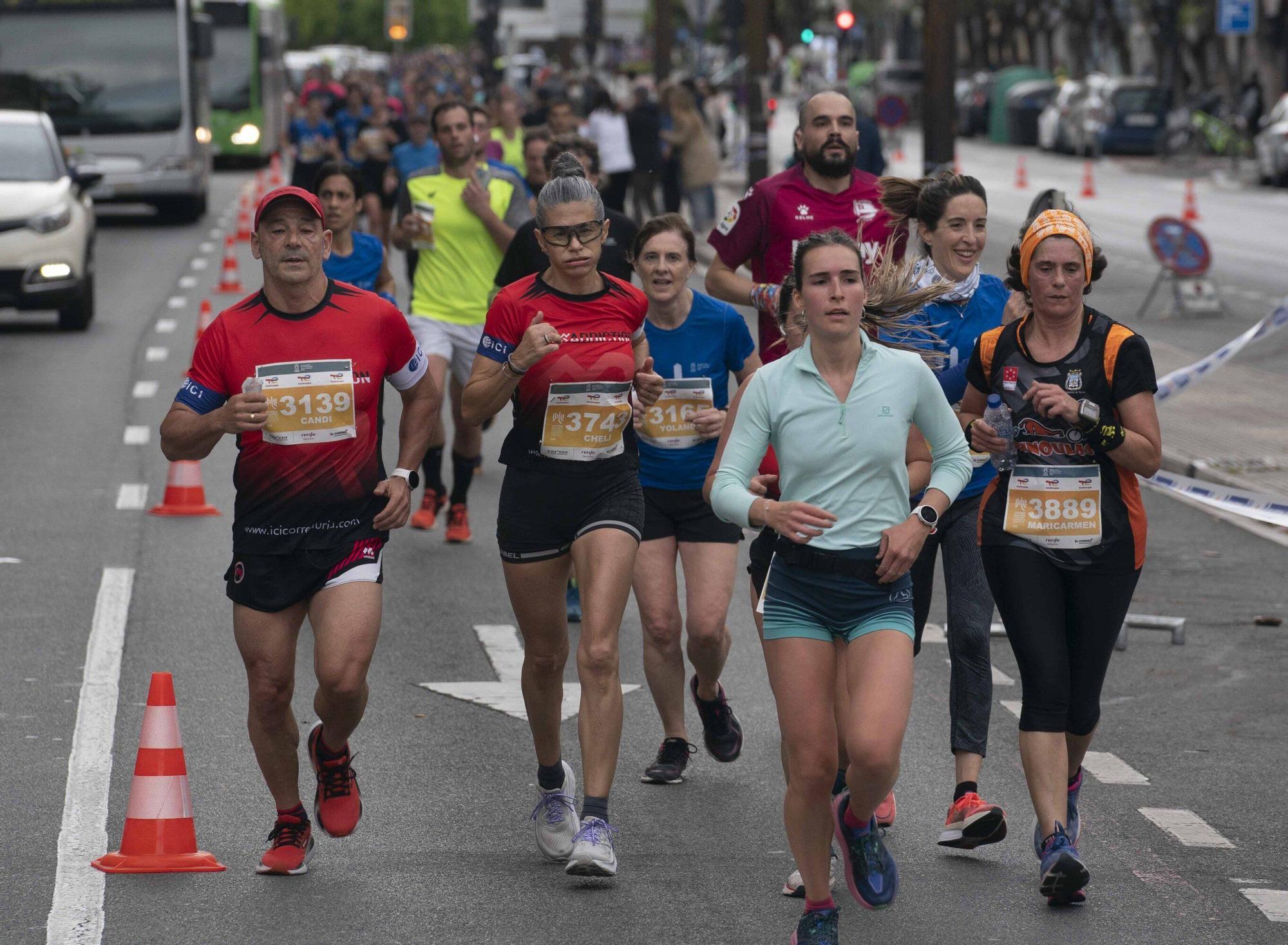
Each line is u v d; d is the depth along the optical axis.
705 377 22.03
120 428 45.62
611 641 18.62
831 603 16.81
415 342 18.77
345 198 32.28
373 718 24.17
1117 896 18.45
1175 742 23.77
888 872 17.05
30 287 61.50
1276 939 17.34
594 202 18.84
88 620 28.50
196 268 84.50
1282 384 52.06
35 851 19.03
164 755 18.91
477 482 40.31
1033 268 18.28
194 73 105.88
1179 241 67.12
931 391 17.17
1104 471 18.52
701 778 22.22
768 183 25.03
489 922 17.48
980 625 20.22
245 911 17.64
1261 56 161.12
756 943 17.08
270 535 18.06
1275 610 30.72
